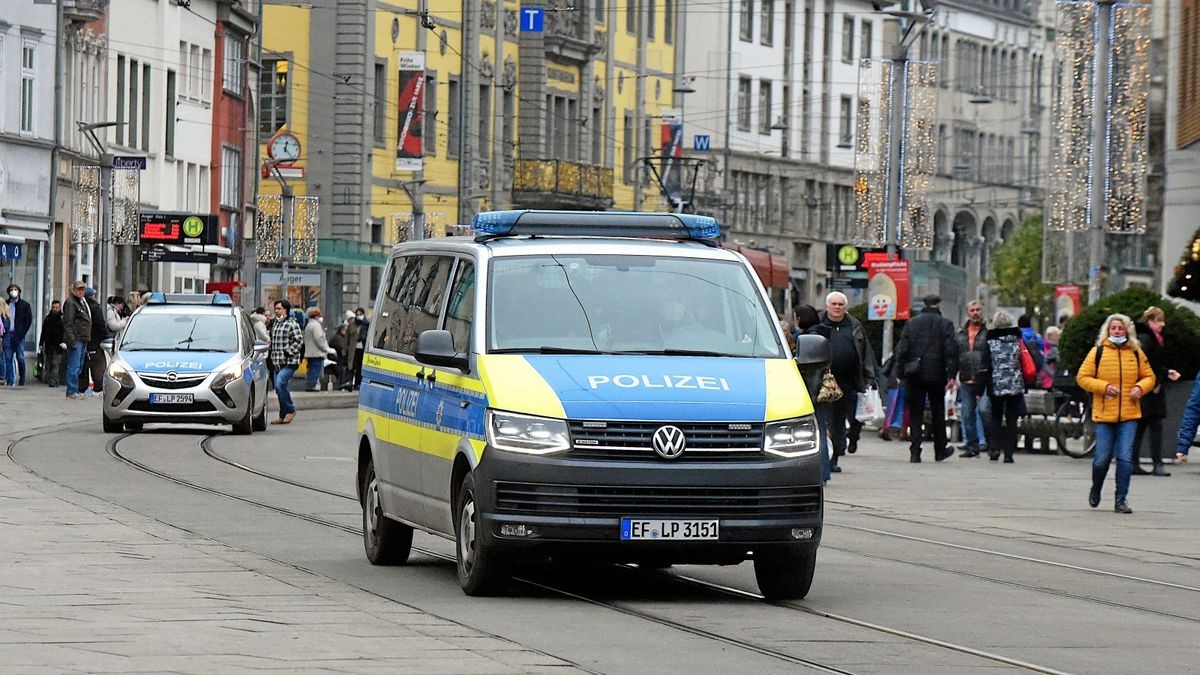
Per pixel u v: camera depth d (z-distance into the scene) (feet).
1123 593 122.42
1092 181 304.30
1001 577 129.18
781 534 106.32
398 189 618.03
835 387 205.05
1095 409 182.91
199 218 434.30
